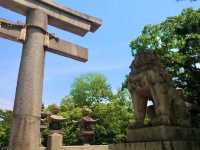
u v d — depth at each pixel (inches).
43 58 288.5
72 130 1067.3
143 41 716.7
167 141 272.1
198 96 594.2
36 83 269.1
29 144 247.8
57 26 323.6
